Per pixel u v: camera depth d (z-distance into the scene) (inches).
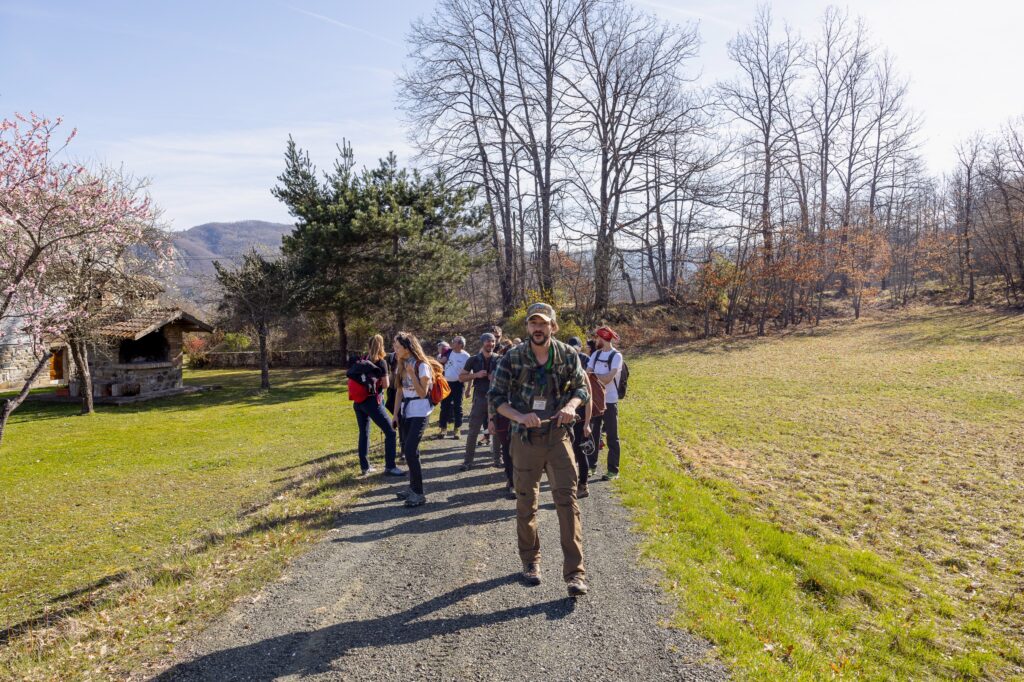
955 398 597.6
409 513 250.2
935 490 301.3
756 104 1616.6
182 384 997.2
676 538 212.1
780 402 608.7
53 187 454.3
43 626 167.9
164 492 352.8
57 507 335.6
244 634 148.3
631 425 484.1
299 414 687.7
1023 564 212.8
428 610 157.3
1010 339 1016.2
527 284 1569.9
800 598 172.2
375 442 441.4
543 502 260.5
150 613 163.9
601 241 1369.3
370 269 1062.4
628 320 1471.5
